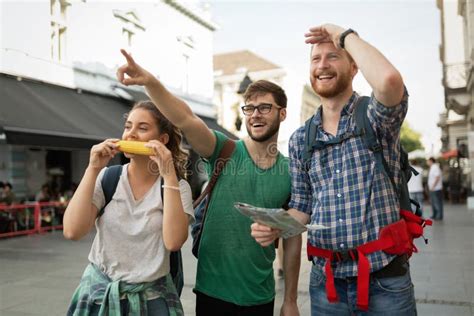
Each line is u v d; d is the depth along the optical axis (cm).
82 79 1315
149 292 183
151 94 191
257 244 217
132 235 184
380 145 183
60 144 968
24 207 1051
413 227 186
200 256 223
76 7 1288
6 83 1072
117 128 1202
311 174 198
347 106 193
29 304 465
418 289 491
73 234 180
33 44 1155
